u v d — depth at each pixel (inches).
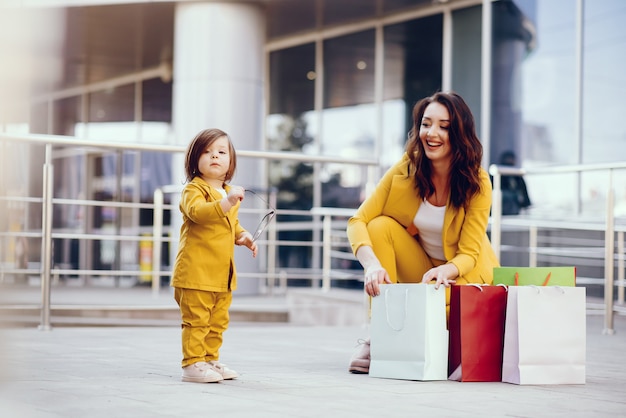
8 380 101.9
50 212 237.0
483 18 411.8
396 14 457.1
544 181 383.6
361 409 107.6
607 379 147.3
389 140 462.0
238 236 141.1
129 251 591.2
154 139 610.9
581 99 370.0
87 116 663.8
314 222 491.8
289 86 519.8
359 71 478.3
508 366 139.6
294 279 499.2
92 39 523.2
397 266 159.8
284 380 137.6
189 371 133.2
